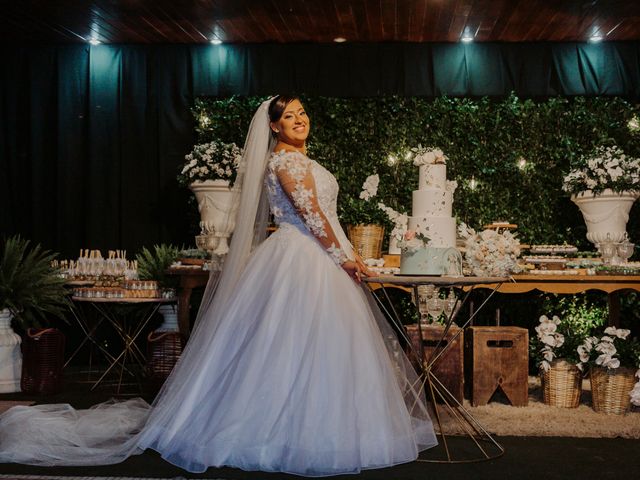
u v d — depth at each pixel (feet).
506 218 20.10
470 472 10.10
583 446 11.67
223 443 9.91
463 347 16.25
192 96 21.04
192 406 10.56
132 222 21.26
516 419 13.48
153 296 16.55
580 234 20.03
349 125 20.44
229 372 10.47
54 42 21.06
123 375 19.01
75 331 21.21
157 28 19.70
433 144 20.26
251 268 11.26
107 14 18.65
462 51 20.31
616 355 14.37
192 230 21.22
